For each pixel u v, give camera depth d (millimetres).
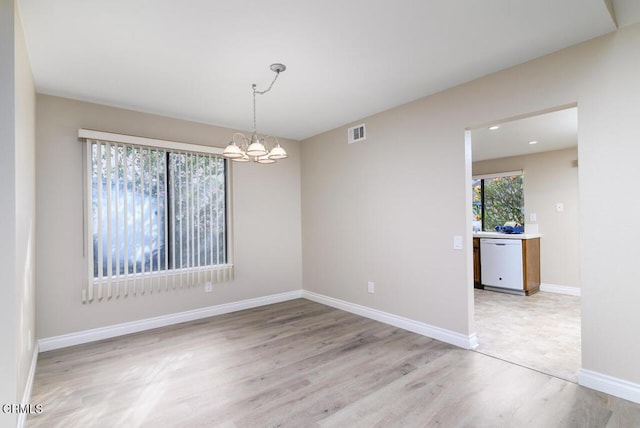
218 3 1860
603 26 2137
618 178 2178
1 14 1725
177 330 3629
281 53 2457
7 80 1738
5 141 1732
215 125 4227
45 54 2408
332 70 2738
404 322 3566
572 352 2920
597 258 2264
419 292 3414
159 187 3779
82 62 2543
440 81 2977
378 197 3840
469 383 2396
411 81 2973
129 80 2881
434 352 2949
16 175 1795
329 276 4586
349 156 4219
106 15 1955
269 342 3254
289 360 2832
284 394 2289
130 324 3566
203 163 4129
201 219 4105
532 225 5441
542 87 2520
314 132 4641
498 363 2717
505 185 5871
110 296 3441
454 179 3096
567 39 2291
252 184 4578
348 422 1971
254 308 4500
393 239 3678
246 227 4508
